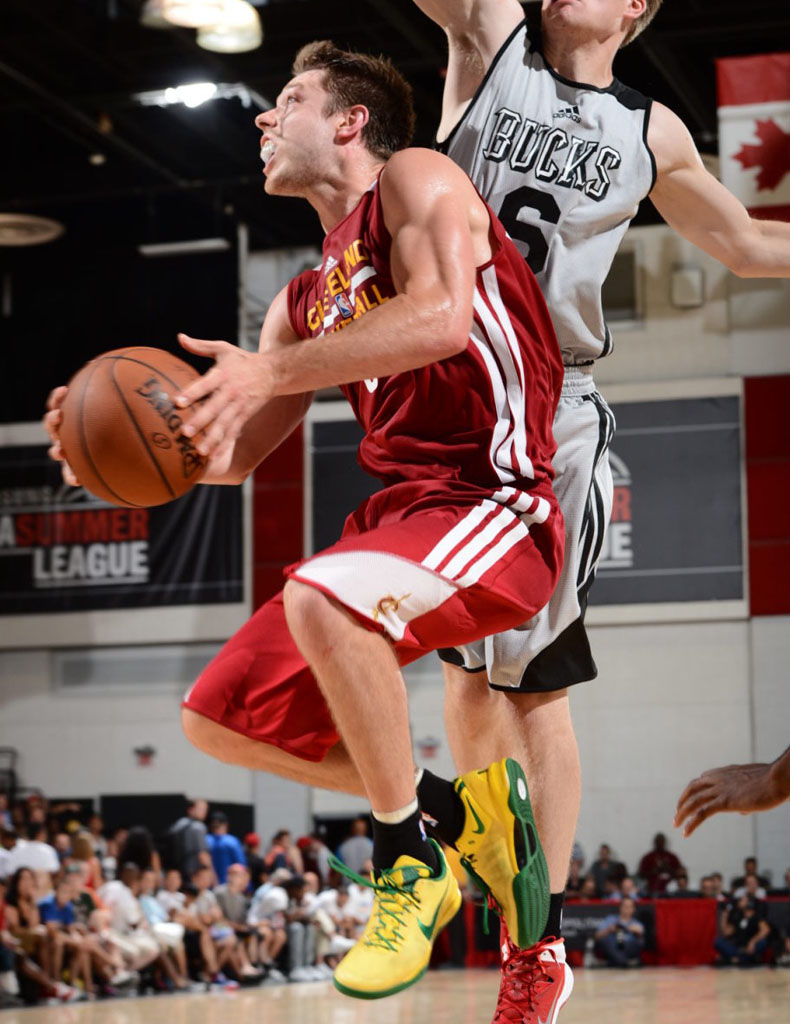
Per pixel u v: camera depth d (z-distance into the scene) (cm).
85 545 1592
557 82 259
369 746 186
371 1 1148
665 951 1234
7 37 1227
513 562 201
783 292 1448
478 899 1290
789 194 1053
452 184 198
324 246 223
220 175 1551
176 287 1645
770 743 1413
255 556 1546
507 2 265
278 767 223
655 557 1448
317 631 184
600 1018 677
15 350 1659
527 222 256
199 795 1560
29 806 1234
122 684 1592
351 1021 707
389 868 190
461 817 217
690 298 1478
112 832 1564
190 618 1559
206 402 177
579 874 1320
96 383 194
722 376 1452
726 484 1435
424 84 1356
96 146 1480
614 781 1463
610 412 268
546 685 252
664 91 1327
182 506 1570
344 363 181
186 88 1305
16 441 1628
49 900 926
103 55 1252
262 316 1627
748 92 1068
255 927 1124
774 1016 677
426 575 190
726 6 1176
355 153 223
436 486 204
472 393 206
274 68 1298
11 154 1556
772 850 1404
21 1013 790
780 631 1416
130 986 970
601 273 259
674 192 269
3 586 1608
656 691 1455
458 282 188
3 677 1617
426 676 1504
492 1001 850
